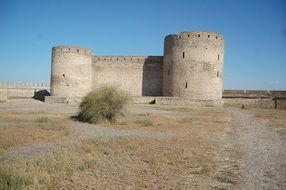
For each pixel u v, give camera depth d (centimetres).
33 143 1197
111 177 785
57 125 1700
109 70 4828
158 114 2523
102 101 1952
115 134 1464
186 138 1365
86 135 1417
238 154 1055
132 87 4766
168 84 4284
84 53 4644
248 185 726
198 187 714
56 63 4541
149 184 732
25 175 736
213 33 4103
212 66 4081
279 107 3731
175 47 4172
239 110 3250
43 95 5231
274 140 1350
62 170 820
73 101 4072
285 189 698
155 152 1064
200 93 4041
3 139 1223
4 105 3428
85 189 693
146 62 4738
